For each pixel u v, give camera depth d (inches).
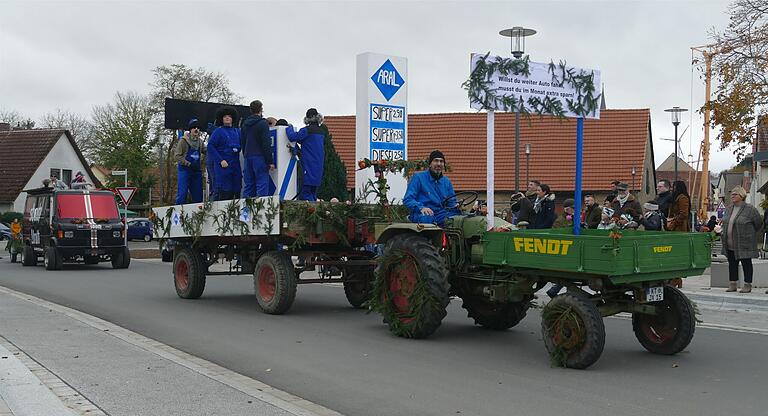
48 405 228.7
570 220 601.9
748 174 1676.9
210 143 510.9
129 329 396.2
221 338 368.8
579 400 250.1
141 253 1186.0
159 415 221.6
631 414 233.3
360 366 304.2
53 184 941.2
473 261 363.3
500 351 335.9
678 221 514.6
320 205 439.2
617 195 551.5
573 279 306.7
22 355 301.0
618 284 295.3
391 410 240.2
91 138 3063.5
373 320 430.3
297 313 461.7
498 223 369.7
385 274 374.9
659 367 302.0
